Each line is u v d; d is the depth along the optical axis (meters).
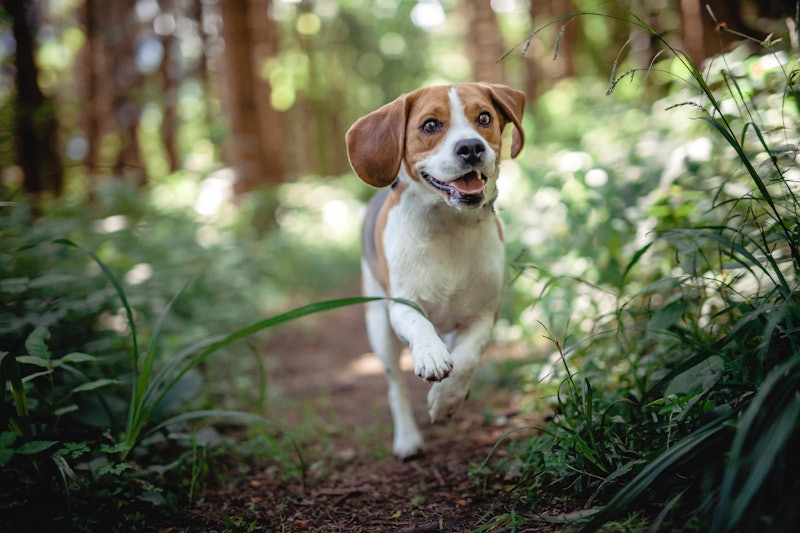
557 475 2.53
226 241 7.03
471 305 3.04
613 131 6.30
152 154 23.20
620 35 10.20
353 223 13.96
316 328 7.53
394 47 26.78
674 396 2.34
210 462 3.27
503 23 19.58
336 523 2.70
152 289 4.96
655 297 3.70
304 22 22.58
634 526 2.02
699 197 3.57
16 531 2.26
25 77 7.09
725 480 1.63
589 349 3.63
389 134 2.95
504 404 4.08
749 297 2.61
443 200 2.88
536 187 6.39
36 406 2.87
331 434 4.01
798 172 3.01
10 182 6.73
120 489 2.55
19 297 3.65
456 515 2.59
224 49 11.38
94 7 16.41
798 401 1.69
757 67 3.32
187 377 3.45
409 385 5.09
